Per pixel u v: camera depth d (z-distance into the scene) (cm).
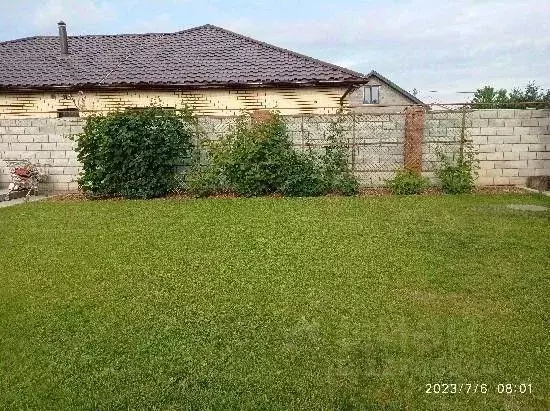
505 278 526
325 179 1175
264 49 1648
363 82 1438
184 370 347
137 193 1180
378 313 440
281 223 817
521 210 902
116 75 1522
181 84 1452
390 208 945
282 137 1188
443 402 306
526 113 1217
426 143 1216
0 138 1305
